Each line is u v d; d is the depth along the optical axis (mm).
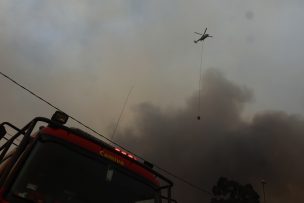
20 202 4219
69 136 5207
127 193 5203
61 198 4547
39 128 5273
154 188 5598
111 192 5051
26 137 4762
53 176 4664
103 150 5422
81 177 4914
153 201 5457
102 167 5223
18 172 4422
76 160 5031
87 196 4781
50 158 4789
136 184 5402
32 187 4406
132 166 5590
